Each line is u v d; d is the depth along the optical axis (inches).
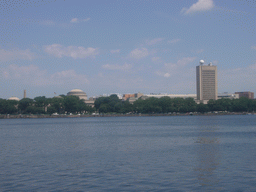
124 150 2743.6
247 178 1667.1
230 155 2404.0
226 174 1760.6
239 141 3405.5
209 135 4200.3
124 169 1911.9
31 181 1647.4
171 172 1819.6
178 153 2534.5
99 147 2972.4
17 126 7367.1
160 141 3481.8
